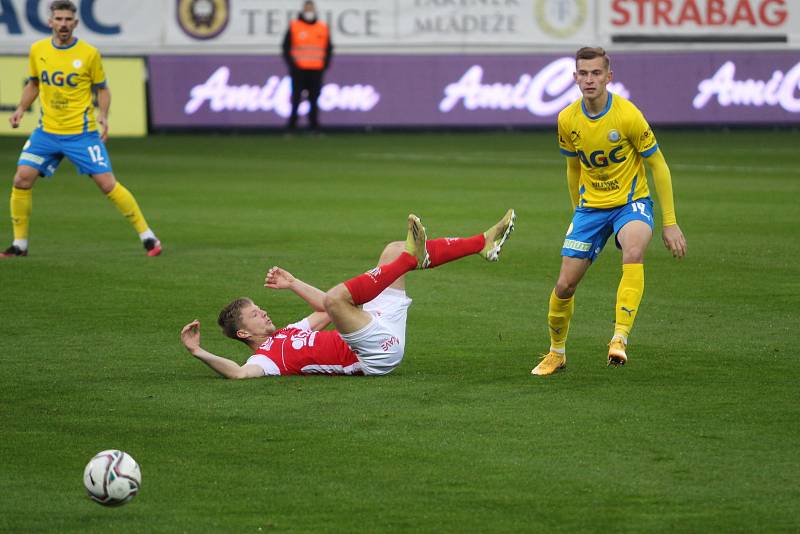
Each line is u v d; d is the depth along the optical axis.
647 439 17.95
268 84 90.19
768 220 44.53
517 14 93.19
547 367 22.16
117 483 14.81
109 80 87.62
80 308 28.61
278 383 21.53
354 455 17.33
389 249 22.34
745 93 93.88
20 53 87.38
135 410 19.75
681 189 55.25
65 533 14.52
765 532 14.38
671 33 93.94
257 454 17.39
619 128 21.66
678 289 30.91
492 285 31.73
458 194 53.81
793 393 20.56
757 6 94.31
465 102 91.88
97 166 36.22
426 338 25.41
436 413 19.44
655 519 14.79
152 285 31.66
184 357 23.70
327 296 21.08
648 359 23.30
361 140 85.75
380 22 92.12
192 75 89.19
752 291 30.45
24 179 36.09
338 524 14.73
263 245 38.94
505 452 17.38
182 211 47.94
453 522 14.76
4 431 18.61
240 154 74.62
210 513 15.12
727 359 23.20
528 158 72.31
